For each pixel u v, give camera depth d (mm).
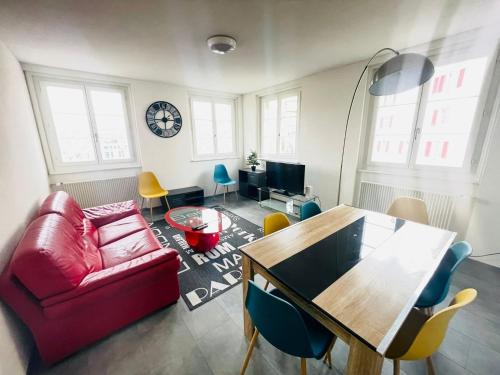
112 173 3734
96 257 1860
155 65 2982
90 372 1322
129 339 1525
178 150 4348
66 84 3207
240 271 2283
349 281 1086
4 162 1577
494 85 2145
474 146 2324
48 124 3143
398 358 977
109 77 3422
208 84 4094
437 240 1506
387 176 2967
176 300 1841
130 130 3865
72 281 1303
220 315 1731
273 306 919
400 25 1998
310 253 1344
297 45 2400
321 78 3408
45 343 1297
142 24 1910
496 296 1877
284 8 1708
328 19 1883
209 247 2627
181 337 1540
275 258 1292
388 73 1297
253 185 4660
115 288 1445
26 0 1517
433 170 2615
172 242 2920
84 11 1686
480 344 1450
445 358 1364
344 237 1553
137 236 2275
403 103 2748
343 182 3391
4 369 1061
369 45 2424
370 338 782
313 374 1285
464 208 2379
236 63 2957
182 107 4254
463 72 2307
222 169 4844
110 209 2850
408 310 908
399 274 1143
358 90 2990
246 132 5172
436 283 1393
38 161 2713
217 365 1351
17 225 1591
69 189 3350
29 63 2789
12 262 1143
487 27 2049
